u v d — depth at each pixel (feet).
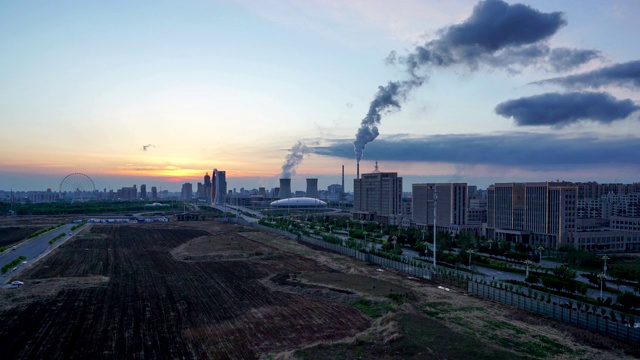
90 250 541.34
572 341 221.25
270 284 350.23
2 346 215.72
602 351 207.82
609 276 403.75
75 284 345.92
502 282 367.25
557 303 289.94
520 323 249.34
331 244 564.71
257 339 225.56
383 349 204.03
